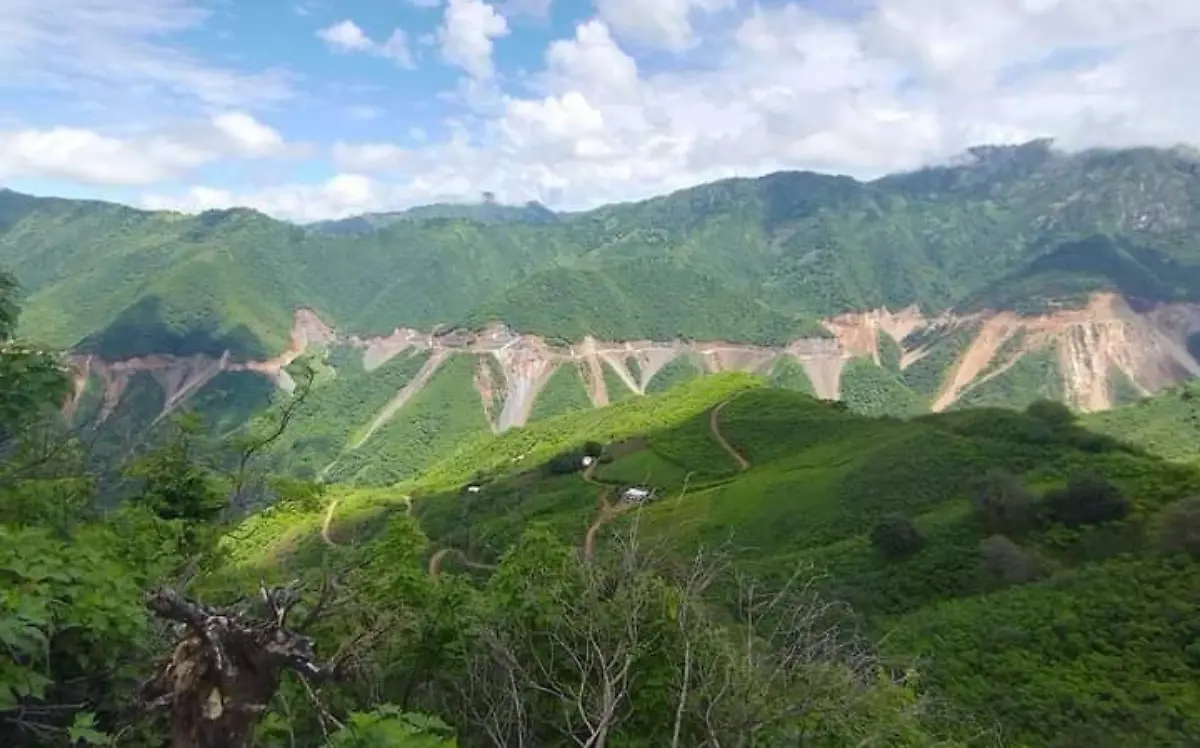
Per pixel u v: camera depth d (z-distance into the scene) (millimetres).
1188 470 54031
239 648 5531
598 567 11383
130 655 7074
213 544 13383
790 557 52469
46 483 9766
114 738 6074
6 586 6301
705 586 11273
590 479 94812
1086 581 38719
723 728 9258
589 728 9023
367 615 9867
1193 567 37812
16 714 6371
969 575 45188
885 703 11172
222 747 5273
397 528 12289
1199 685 29828
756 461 92250
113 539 10023
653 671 10242
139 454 14008
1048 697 29484
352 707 9391
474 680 10461
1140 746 25656
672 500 74438
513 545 12445
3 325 9688
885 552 50094
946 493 61688
